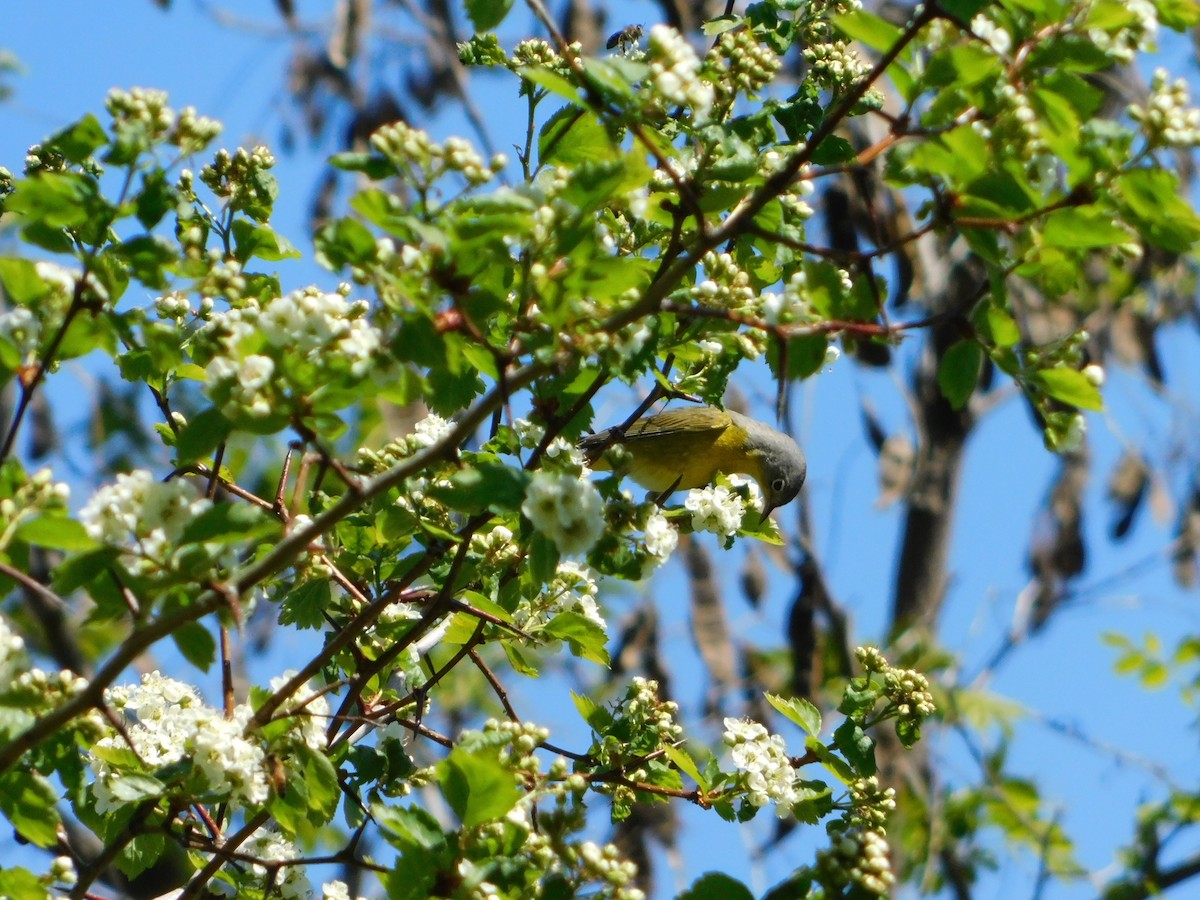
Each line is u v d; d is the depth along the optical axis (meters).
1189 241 5.50
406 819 5.77
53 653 17.31
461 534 6.79
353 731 7.65
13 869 5.80
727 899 5.77
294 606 7.56
